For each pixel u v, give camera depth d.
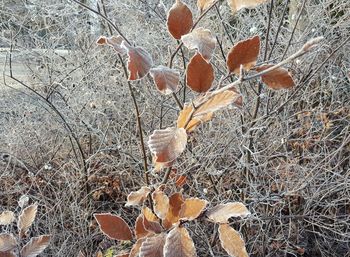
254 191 1.11
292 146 1.28
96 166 1.51
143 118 1.41
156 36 1.52
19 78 1.75
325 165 1.16
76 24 1.67
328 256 1.27
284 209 1.29
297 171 1.21
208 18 1.40
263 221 1.17
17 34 1.58
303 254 1.30
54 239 1.25
